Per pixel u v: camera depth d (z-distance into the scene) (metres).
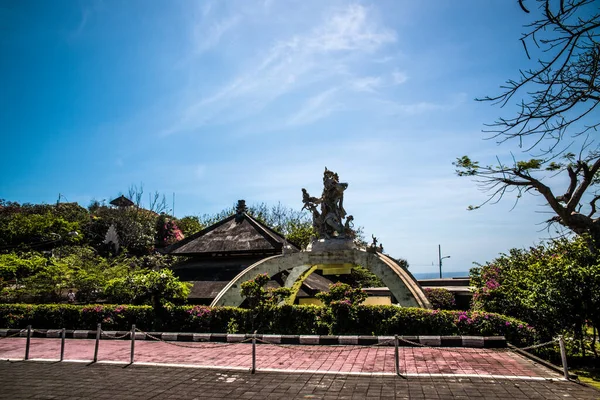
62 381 10.20
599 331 12.59
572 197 14.13
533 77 5.36
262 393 8.98
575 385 9.05
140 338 16.16
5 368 11.61
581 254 13.69
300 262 18.95
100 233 44.03
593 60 5.33
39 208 47.75
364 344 13.95
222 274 23.16
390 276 17.52
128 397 8.91
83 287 22.92
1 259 23.59
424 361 11.42
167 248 27.59
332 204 19.31
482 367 10.65
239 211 29.08
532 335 13.41
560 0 4.75
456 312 14.66
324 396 8.66
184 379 10.22
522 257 19.70
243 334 15.25
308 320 16.05
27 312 18.39
